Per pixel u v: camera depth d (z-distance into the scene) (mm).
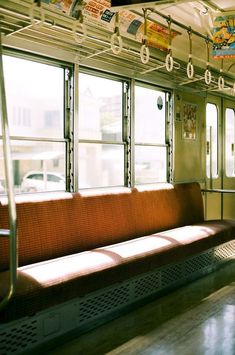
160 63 5148
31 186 4234
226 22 5027
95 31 4090
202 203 6574
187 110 6527
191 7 5312
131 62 4965
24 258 3730
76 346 3275
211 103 7297
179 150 6359
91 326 3619
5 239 3580
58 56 4219
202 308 4133
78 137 4516
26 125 4039
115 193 4953
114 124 5156
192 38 6227
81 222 4363
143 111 5629
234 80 7301
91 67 4641
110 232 4711
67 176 4492
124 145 5316
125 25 5059
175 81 5973
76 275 3336
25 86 4043
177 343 3318
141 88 5598
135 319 3840
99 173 4949
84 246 4352
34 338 3084
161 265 4355
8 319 2799
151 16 5207
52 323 3221
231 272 5586
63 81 4445
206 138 7102
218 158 7582
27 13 3516
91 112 4758
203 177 7051
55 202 4152
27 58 4051
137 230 5137
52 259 3812
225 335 3463
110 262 3750
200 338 3408
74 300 3416
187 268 5039
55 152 4398
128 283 4043
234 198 8234
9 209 2707
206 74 5516
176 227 5852
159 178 6078
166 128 6168
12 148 3998
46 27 3766
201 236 5180
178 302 4324
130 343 3322
